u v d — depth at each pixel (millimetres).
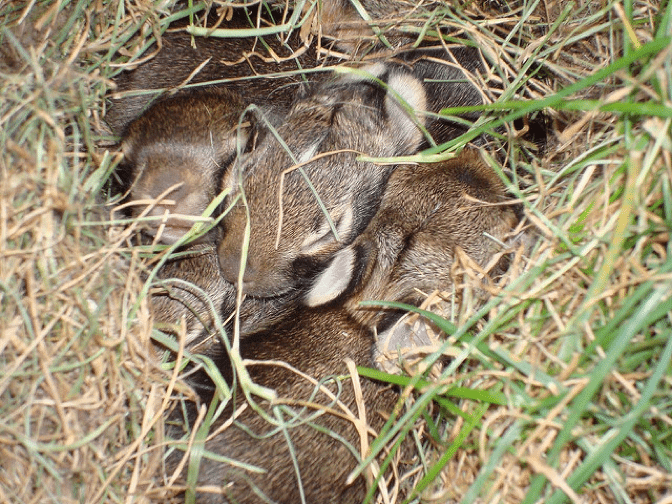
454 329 333
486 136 369
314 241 356
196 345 354
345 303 363
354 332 360
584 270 332
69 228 335
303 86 366
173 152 358
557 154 358
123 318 335
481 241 360
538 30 373
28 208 332
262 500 343
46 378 326
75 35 355
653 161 326
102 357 333
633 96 334
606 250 329
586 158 344
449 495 335
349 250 362
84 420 330
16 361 325
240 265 346
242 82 371
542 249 339
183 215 346
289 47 372
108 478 329
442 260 360
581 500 320
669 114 317
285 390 352
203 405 340
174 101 365
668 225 322
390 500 343
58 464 327
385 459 341
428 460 346
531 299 333
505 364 331
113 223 342
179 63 371
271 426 347
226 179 358
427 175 366
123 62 364
